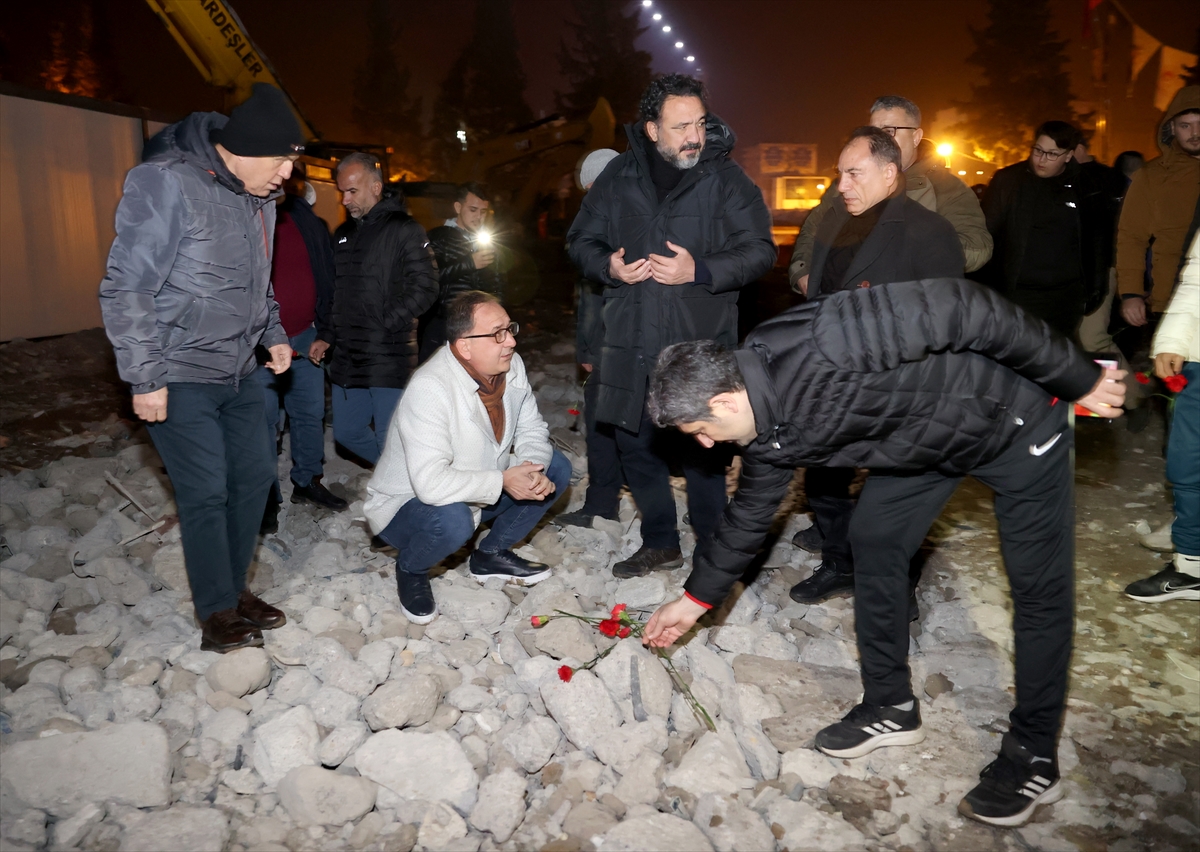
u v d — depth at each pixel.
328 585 3.87
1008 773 2.65
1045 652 2.57
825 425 2.33
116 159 11.20
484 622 3.60
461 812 2.64
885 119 4.02
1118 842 2.54
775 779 2.79
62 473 5.20
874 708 2.86
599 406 3.87
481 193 5.17
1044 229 5.38
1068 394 2.38
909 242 3.14
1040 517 2.50
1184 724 3.04
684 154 3.45
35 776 2.58
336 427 4.99
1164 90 23.91
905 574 2.74
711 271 3.50
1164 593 3.85
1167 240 5.00
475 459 3.59
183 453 3.18
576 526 4.59
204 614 3.32
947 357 2.33
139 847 2.41
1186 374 3.66
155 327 2.99
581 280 4.59
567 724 2.89
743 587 3.88
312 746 2.77
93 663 3.23
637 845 2.41
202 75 12.32
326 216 14.94
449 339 3.49
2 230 9.57
